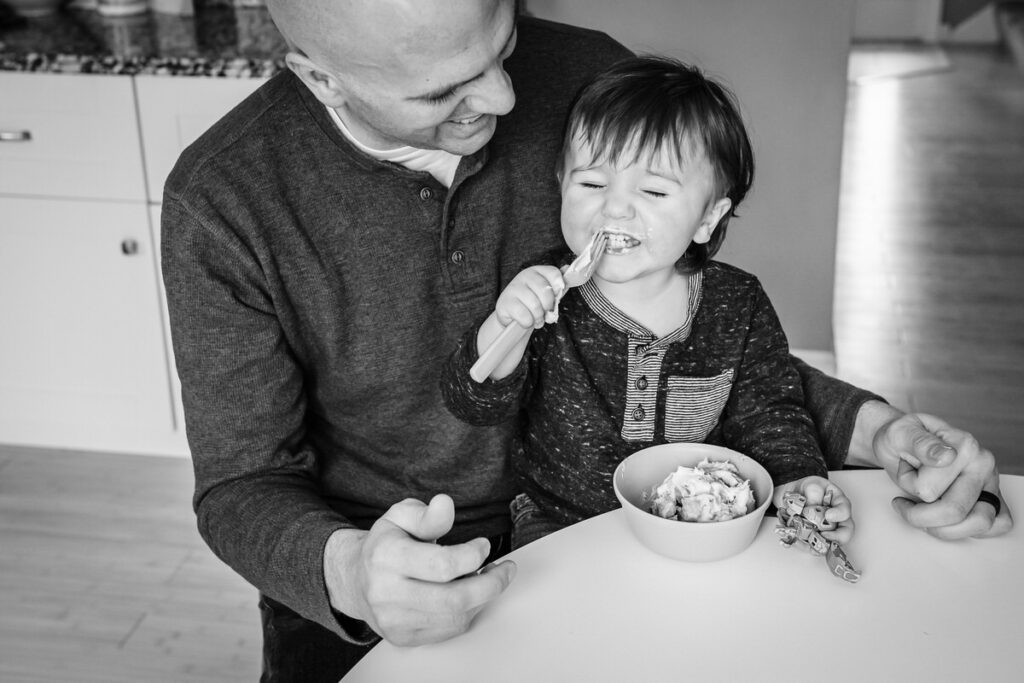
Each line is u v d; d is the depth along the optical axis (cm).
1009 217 377
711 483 94
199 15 250
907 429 100
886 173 417
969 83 530
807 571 90
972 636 83
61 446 258
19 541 226
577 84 123
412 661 82
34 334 247
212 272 109
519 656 82
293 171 109
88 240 236
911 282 331
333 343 115
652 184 108
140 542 226
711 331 121
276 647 119
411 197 111
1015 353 292
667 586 89
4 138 228
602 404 120
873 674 80
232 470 110
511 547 127
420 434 122
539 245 121
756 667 81
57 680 188
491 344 103
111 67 221
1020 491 102
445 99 92
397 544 82
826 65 257
